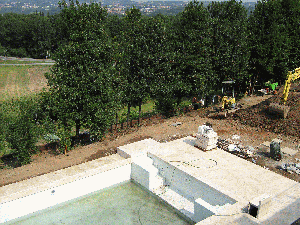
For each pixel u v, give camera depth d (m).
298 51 31.22
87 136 21.36
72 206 12.90
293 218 9.86
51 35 83.50
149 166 14.34
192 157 14.51
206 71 24.28
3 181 14.00
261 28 28.30
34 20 84.25
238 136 18.34
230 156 14.70
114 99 18.89
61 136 16.97
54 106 17.41
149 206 12.95
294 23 31.22
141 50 20.88
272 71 28.69
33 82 51.31
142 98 21.55
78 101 17.70
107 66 19.17
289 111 20.41
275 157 15.32
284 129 18.62
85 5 18.91
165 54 21.16
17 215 11.79
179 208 12.38
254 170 13.26
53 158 16.59
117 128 21.80
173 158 14.38
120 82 19.84
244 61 25.84
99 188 13.97
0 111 17.67
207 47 24.55
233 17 28.94
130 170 14.89
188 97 33.03
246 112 21.56
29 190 11.91
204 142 15.33
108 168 14.00
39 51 84.94
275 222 9.66
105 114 18.16
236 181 12.23
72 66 18.11
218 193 11.53
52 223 11.77
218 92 35.06
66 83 17.69
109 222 11.84
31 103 18.11
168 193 13.55
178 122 21.20
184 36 25.23
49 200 12.52
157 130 19.84
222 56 25.48
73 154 16.89
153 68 21.05
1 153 19.62
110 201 13.30
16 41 85.75
